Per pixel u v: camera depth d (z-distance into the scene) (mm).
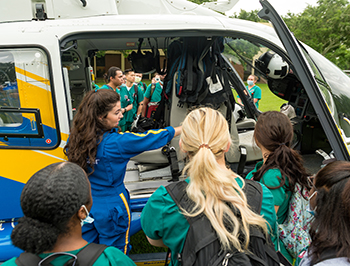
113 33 2143
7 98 2008
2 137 2021
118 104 1734
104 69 24641
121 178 1832
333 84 2480
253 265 1012
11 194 2064
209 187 1049
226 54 3434
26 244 833
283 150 1569
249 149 2967
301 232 1511
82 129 1679
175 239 1092
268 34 2365
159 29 2180
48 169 937
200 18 2312
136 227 2326
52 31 2021
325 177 1030
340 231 938
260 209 1117
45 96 2027
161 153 2748
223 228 986
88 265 909
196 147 1135
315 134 3533
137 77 5461
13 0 2135
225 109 2785
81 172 990
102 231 1769
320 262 959
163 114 3240
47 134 2049
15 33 1977
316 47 22125
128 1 2729
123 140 1699
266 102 4078
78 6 2209
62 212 862
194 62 2604
